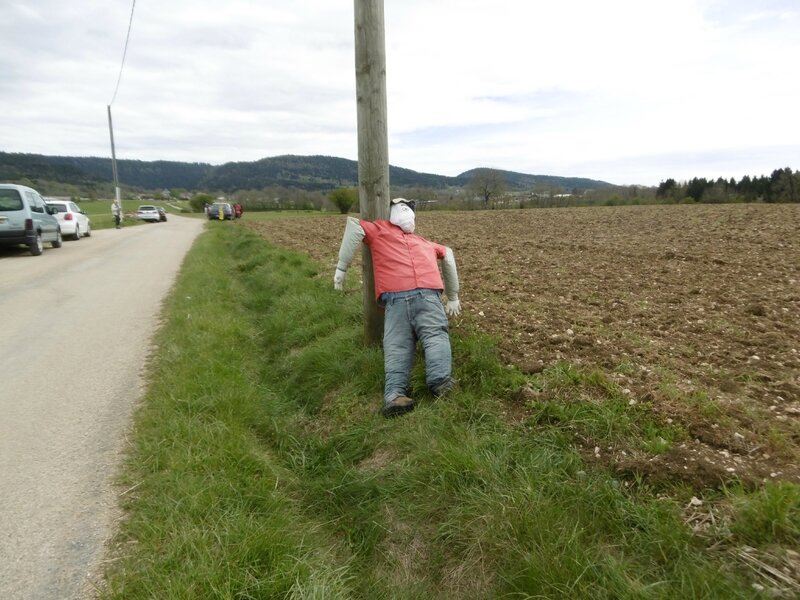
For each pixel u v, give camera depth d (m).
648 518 2.50
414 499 2.97
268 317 6.82
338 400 4.31
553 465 2.98
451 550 2.63
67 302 8.12
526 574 2.29
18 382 4.72
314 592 2.25
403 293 4.13
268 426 4.05
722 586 2.08
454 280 4.65
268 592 2.28
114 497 2.97
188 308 7.19
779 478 2.64
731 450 2.93
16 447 3.54
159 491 2.97
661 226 18.83
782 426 3.15
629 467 2.86
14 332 6.38
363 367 4.57
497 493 2.75
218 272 10.51
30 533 2.66
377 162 4.57
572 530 2.47
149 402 4.20
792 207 25.36
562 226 21.62
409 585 2.50
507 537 2.50
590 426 3.24
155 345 5.81
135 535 2.63
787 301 6.35
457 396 3.82
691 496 2.64
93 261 13.18
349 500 3.16
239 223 32.31
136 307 7.77
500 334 5.04
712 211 25.42
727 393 3.65
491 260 10.91
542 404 3.52
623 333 5.08
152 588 2.24
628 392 3.61
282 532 2.69
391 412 3.77
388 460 3.44
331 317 6.09
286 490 3.29
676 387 3.67
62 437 3.67
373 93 4.45
